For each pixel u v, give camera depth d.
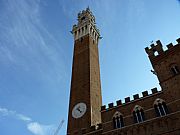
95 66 81.88
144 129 46.84
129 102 54.06
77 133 57.72
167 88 49.91
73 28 102.12
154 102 50.12
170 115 45.53
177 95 47.03
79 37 95.12
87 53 82.62
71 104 67.56
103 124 53.53
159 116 47.34
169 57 54.25
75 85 72.81
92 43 91.75
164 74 52.47
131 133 47.81
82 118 60.88
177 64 51.53
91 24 99.88
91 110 61.47
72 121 62.25
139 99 53.00
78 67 79.12
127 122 50.38
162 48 57.38
